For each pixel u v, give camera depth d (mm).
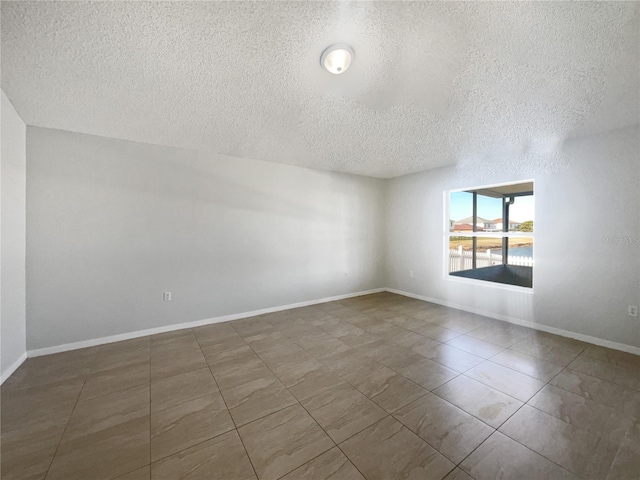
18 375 2270
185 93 2062
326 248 4578
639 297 2580
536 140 3021
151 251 3160
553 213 3117
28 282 2562
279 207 4074
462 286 4105
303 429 1652
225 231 3635
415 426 1669
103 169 2902
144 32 1437
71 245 2756
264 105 2258
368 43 1547
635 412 1770
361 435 1600
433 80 1896
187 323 3385
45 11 1287
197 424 1700
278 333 3205
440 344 2869
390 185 5219
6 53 1593
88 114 2391
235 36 1476
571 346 2785
